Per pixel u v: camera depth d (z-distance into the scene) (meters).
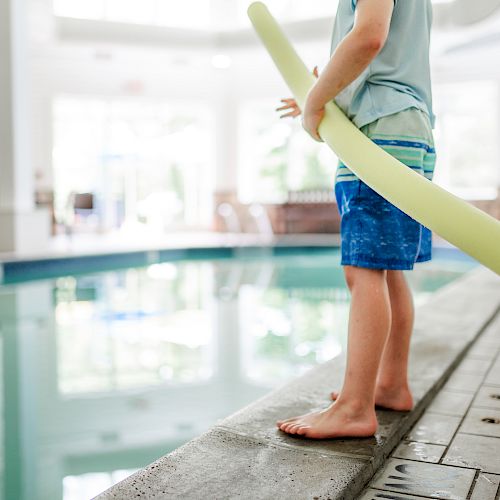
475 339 2.76
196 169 12.88
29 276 7.12
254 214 11.88
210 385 2.86
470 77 10.77
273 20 1.68
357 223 1.41
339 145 1.30
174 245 9.48
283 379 2.95
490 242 0.97
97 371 3.10
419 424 1.68
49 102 11.25
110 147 12.52
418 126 1.43
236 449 1.38
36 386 2.84
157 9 10.50
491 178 11.28
